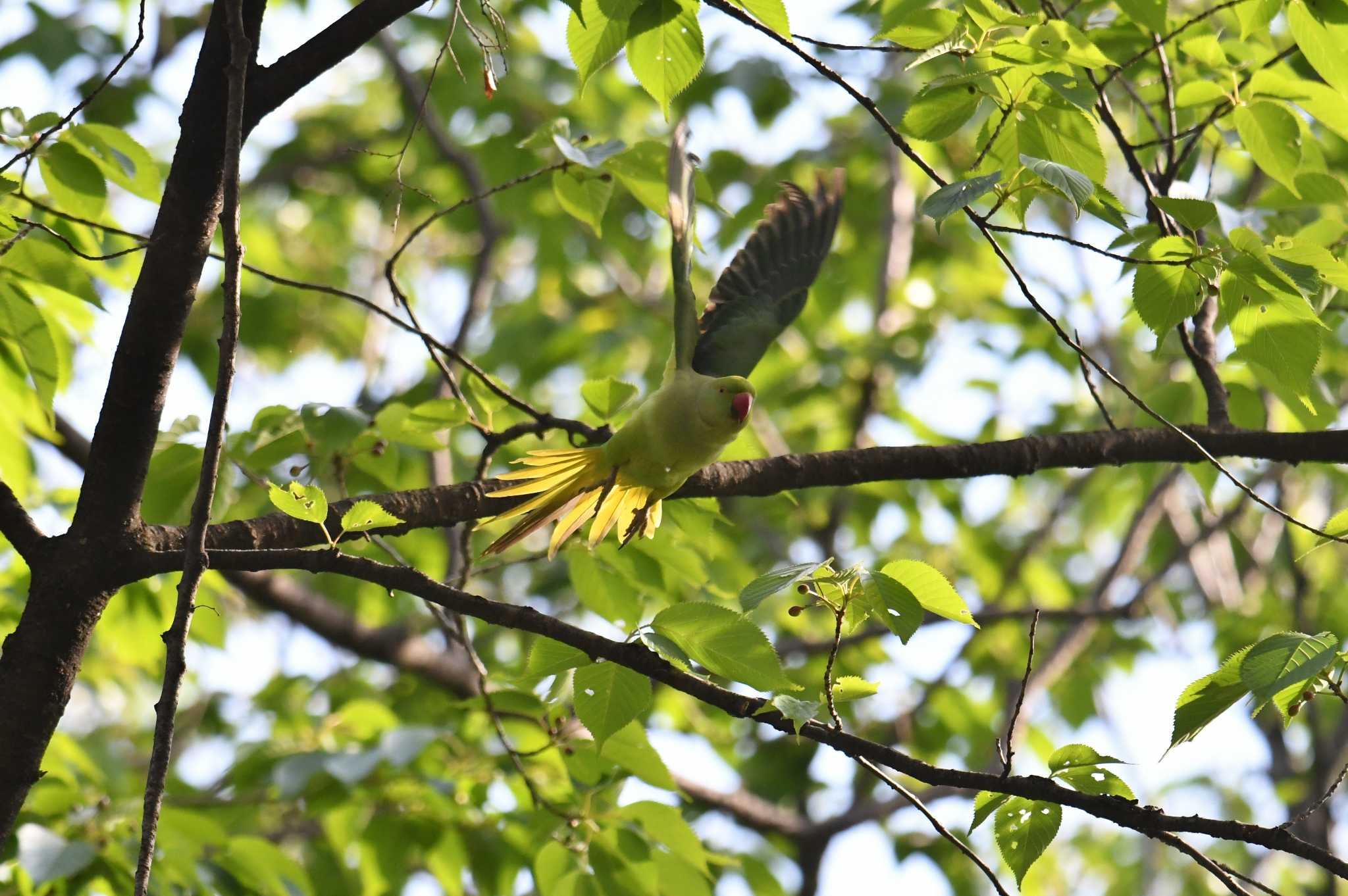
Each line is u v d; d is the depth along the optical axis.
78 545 6.02
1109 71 9.01
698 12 6.54
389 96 21.91
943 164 17.92
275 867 8.98
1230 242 6.00
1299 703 5.65
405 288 20.59
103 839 8.77
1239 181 13.03
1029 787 5.50
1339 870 5.14
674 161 7.35
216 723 16.33
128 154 7.22
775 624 15.59
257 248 19.00
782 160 18.23
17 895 7.79
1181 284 6.29
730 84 17.41
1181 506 17.95
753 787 16.77
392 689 14.39
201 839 8.74
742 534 17.14
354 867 11.41
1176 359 14.82
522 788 9.95
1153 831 5.39
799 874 15.38
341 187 20.95
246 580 12.51
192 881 8.75
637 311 20.41
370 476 9.48
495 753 10.26
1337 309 9.27
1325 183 8.98
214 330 18.50
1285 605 17.84
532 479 7.86
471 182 17.78
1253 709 5.12
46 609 5.92
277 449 8.71
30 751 5.79
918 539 17.92
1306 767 18.55
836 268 19.08
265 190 20.59
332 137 21.11
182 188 6.16
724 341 8.49
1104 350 19.11
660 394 7.62
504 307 21.78
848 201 19.19
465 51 17.62
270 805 11.08
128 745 16.78
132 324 6.11
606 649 5.68
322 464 8.76
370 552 10.77
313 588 15.64
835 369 17.33
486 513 7.71
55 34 16.44
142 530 6.19
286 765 8.66
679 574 9.45
